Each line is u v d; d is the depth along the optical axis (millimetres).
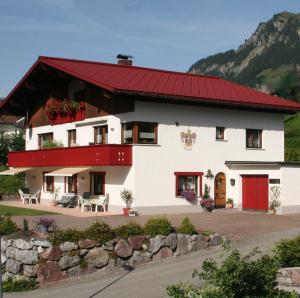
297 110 34938
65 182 35312
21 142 61156
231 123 32875
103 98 31531
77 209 32281
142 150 29188
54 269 16375
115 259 17438
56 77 35188
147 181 29281
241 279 9586
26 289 15656
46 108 37500
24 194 37906
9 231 17984
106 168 31000
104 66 34594
